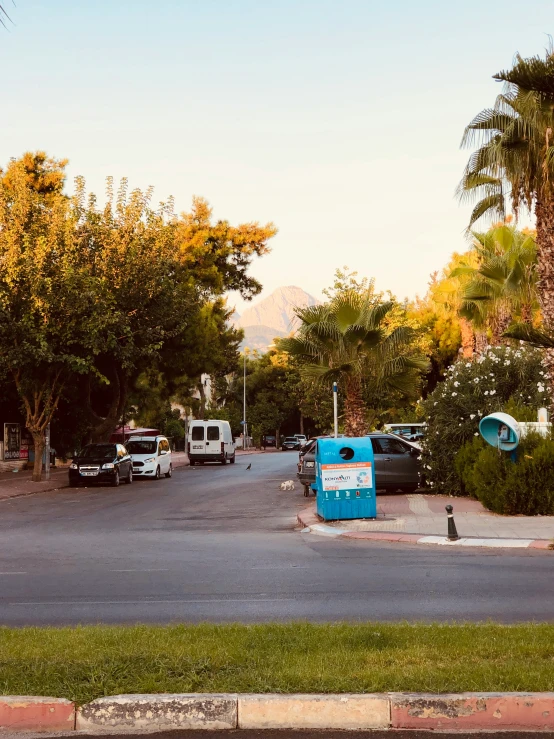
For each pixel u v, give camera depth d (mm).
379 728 5449
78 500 27781
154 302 38969
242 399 100812
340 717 5473
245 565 12727
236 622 7934
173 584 11008
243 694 5590
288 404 97312
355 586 10430
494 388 23641
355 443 18766
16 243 33594
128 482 36250
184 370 50000
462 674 5848
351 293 28984
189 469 47969
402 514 19266
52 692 5684
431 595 9656
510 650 6457
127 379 44031
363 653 6480
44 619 8750
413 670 5969
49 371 35531
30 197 34500
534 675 5773
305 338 29156
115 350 36219
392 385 29562
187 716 5508
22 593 10477
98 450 34719
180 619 8633
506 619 8203
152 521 20906
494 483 18672
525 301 33562
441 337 53562
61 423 47125
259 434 98000
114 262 37094
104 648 6734
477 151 21891
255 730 5449
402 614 8609
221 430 52688
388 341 28469
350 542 15625
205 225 54844
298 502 25344
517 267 33219
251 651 6574
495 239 34719
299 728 5465
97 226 37219
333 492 18594
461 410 23984
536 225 21188
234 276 56438
